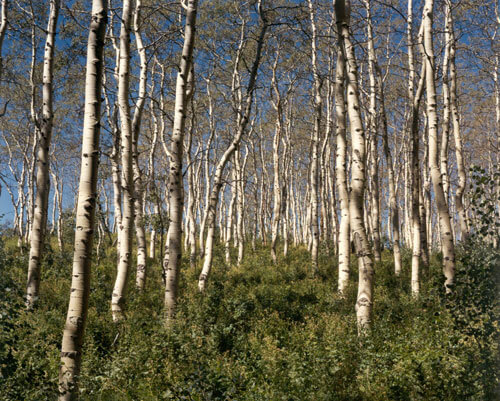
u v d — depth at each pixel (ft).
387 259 69.51
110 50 61.62
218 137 103.96
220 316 33.73
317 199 62.90
